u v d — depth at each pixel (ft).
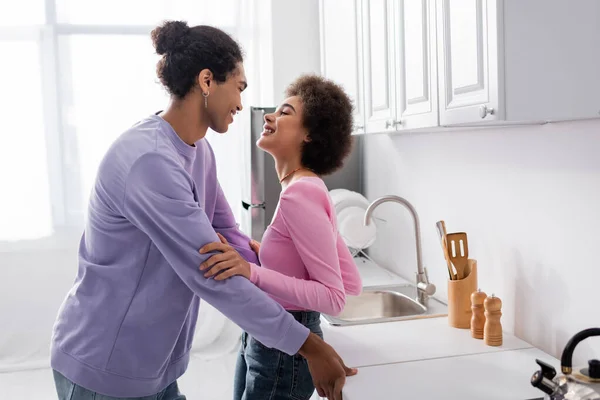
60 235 12.16
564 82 4.52
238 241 5.83
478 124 5.70
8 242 12.00
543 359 5.58
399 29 6.47
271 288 4.58
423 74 5.86
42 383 10.95
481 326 6.20
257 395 5.12
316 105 5.19
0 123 11.85
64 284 12.28
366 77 7.66
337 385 4.30
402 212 9.48
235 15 12.09
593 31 4.56
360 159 11.44
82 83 11.98
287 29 12.06
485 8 4.55
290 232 4.89
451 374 5.23
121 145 4.36
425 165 8.61
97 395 4.57
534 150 5.93
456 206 7.67
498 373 5.24
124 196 4.24
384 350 5.86
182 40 4.50
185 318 4.75
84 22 11.90
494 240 6.77
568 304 5.57
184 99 4.61
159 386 4.86
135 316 4.53
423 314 7.16
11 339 12.09
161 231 4.24
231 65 4.58
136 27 12.01
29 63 11.85
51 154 12.03
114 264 4.53
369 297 8.29
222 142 12.23
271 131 5.32
